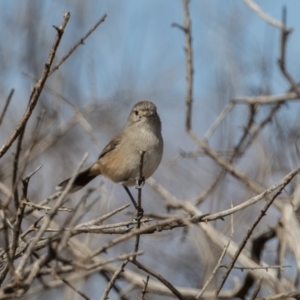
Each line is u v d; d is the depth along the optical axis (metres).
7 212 6.65
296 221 10.73
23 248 7.76
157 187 13.30
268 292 10.77
